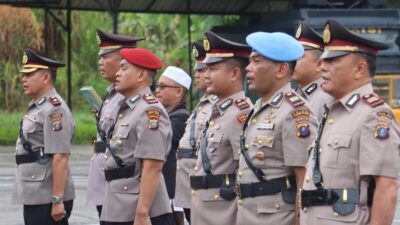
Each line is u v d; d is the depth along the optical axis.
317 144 11.54
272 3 51.81
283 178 12.78
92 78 68.19
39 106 16.66
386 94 40.22
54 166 16.38
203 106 16.69
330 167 11.27
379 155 10.87
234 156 14.13
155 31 69.88
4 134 51.44
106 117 15.96
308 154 12.30
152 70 14.61
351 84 11.38
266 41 12.85
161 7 52.00
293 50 12.91
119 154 14.49
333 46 11.40
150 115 14.23
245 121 13.46
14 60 66.62
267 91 13.01
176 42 69.56
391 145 10.90
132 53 14.52
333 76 11.38
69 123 16.56
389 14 41.56
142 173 14.20
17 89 66.38
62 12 67.69
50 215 16.66
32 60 16.72
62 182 16.42
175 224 18.34
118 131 14.51
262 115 13.01
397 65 40.56
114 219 14.52
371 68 11.41
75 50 68.56
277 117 12.78
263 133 12.84
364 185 11.12
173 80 18.23
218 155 14.33
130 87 14.51
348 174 11.18
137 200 14.39
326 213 11.29
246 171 13.01
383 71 40.25
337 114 11.45
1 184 31.14
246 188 12.97
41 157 16.56
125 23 69.69
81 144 47.97
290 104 12.74
